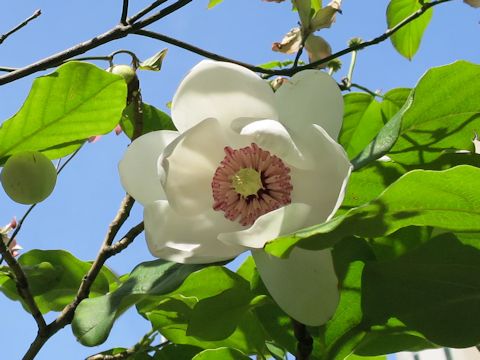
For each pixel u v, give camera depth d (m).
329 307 0.39
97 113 0.47
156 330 0.51
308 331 0.44
